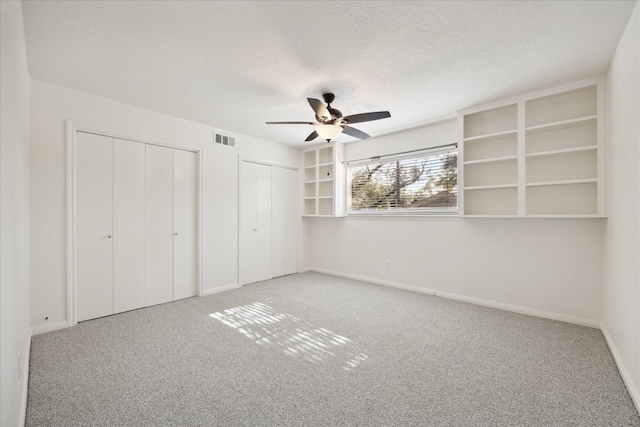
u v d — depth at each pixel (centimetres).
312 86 274
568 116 288
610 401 167
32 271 255
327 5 167
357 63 233
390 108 331
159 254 348
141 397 171
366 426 148
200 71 244
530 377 192
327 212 517
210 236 394
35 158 257
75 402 166
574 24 186
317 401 168
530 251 313
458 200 341
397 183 432
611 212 239
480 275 348
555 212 295
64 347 233
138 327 275
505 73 251
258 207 465
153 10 170
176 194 363
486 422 151
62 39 198
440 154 388
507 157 301
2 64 106
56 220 268
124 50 212
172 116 354
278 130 416
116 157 312
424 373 197
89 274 293
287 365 208
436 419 153
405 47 211
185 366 205
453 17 179
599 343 242
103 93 288
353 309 328
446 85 273
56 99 268
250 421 152
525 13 175
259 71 245
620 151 211
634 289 176
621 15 178
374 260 453
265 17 177
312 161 537
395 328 274
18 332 147
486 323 286
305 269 542
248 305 343
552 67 241
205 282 387
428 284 393
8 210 115
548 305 302
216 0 162
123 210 318
